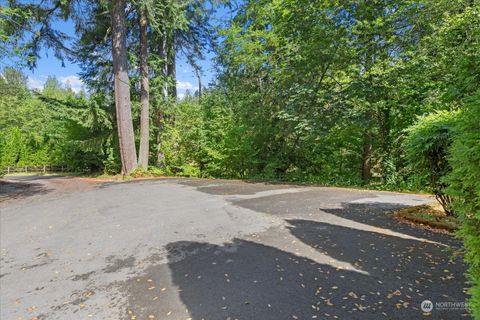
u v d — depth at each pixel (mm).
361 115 10734
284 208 6391
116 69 14555
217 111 17047
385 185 10336
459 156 1833
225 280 3287
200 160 17000
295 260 3695
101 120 16500
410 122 10539
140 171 15133
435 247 3963
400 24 10086
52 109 17031
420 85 10008
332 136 12406
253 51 14156
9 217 7062
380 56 10695
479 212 1716
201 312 2727
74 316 2840
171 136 17688
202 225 5367
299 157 14258
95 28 16016
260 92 15016
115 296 3150
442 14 8984
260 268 3520
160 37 16828
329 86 11836
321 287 3027
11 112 41344
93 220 6203
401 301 2721
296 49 11914
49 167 29109
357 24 10414
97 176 17703
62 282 3566
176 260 3938
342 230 4766
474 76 5762
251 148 14945
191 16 16531
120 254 4297
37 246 4879
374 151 11797
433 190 5160
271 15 12945
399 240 4262
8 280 3717
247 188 9711
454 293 2816
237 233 4824
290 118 11648
